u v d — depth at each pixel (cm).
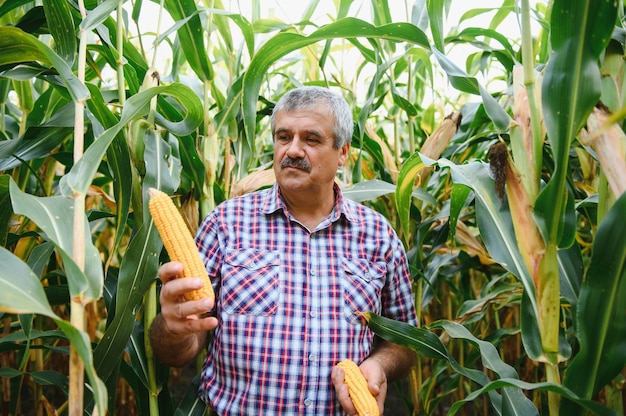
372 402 136
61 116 165
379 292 168
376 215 174
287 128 152
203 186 196
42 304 96
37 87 251
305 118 150
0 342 153
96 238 325
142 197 158
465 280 304
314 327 154
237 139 220
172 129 167
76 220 111
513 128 128
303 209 165
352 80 279
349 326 158
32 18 159
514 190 126
